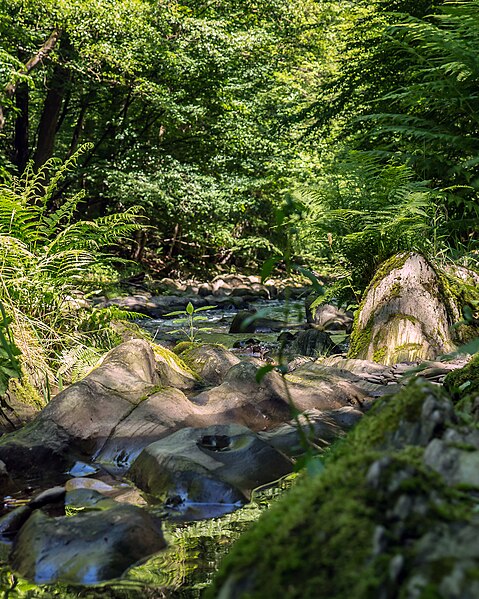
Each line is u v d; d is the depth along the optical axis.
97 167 15.98
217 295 15.81
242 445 2.77
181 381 4.27
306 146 18.23
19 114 13.30
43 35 13.73
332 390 3.91
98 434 3.06
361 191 6.39
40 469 2.84
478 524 1.02
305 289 15.28
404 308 5.15
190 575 1.79
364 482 1.15
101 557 1.84
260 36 17.11
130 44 14.45
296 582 1.03
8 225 4.99
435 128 6.97
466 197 6.99
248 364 3.81
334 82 11.72
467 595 0.89
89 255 5.09
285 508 1.21
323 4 20.14
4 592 1.71
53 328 4.57
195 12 18.72
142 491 2.54
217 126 18.34
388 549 1.02
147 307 11.28
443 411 1.42
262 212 22.25
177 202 17.52
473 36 6.72
